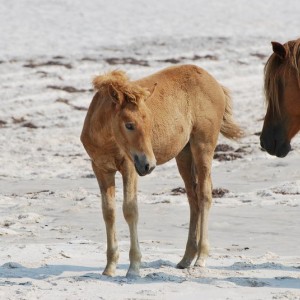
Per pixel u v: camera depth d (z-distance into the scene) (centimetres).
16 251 1750
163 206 2434
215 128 1598
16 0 9475
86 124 1456
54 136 4262
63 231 2105
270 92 1423
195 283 1381
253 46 7200
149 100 1464
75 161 3628
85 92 5441
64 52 6900
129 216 1425
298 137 3569
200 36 7681
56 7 9275
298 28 8306
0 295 1288
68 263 1611
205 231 1557
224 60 6538
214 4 9762
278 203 2409
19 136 4262
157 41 7456
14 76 5869
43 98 5234
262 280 1408
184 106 1542
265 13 9169
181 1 9950
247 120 4475
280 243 1897
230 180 2884
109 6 9481
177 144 1514
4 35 7656
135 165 1336
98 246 1839
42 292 1313
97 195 2706
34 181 3120
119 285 1365
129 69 6191
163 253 1745
